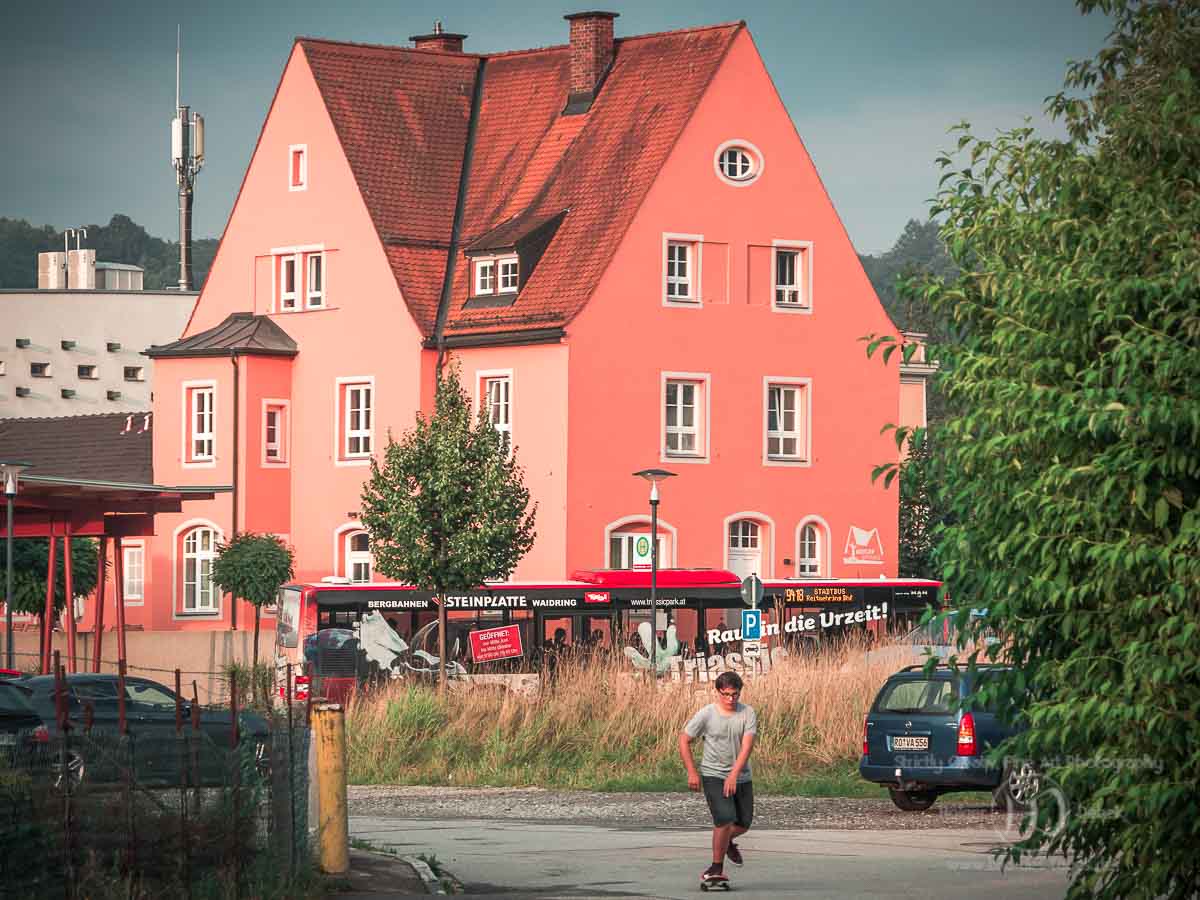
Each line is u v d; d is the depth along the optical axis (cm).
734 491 7175
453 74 8012
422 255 7381
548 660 5312
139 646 6775
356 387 7388
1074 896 1605
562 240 7181
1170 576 1464
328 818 2095
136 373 12100
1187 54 1567
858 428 7438
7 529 4884
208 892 1766
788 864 2447
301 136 7631
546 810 3412
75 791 1630
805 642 6184
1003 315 1574
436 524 5547
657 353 7044
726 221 7200
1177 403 1443
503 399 7106
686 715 4309
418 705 4344
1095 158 1574
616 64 7669
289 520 7494
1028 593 1539
